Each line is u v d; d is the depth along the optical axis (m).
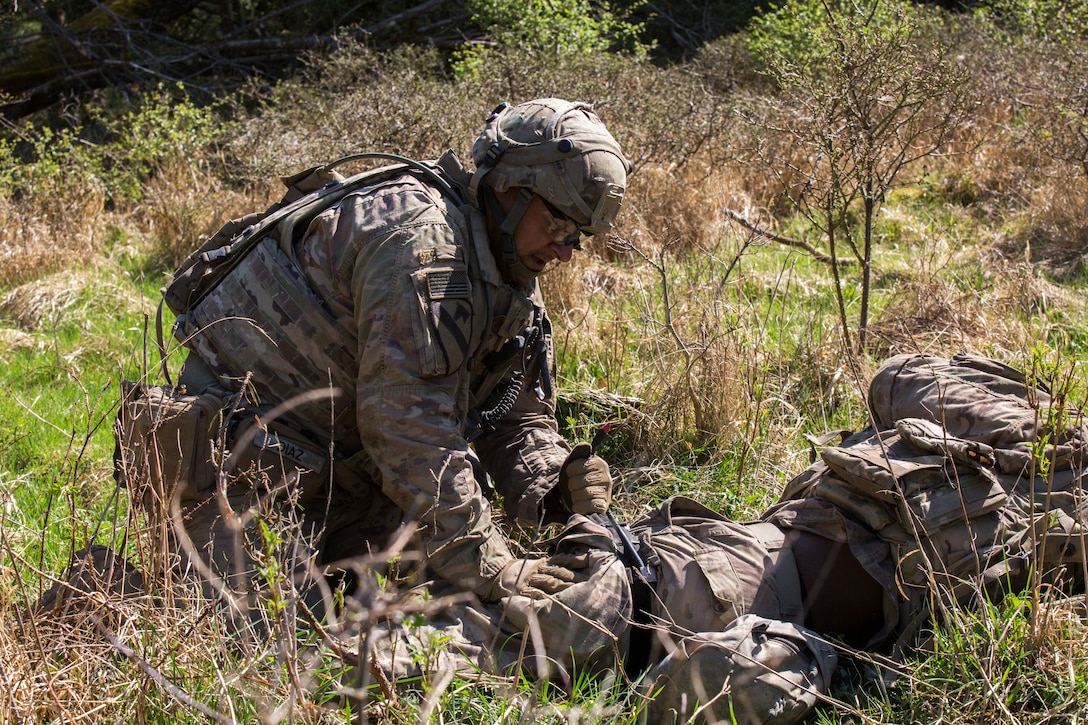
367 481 2.72
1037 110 7.37
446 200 2.48
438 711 2.12
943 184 6.79
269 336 2.53
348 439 2.64
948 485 2.40
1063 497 2.42
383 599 1.75
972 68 7.72
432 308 2.34
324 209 2.55
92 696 2.09
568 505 2.70
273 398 2.57
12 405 4.19
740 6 14.15
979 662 2.18
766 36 9.70
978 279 5.18
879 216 6.29
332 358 2.51
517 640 2.35
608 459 3.72
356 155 2.61
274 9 13.09
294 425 2.57
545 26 9.62
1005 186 6.64
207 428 2.47
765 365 3.94
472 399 2.70
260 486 2.53
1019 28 9.65
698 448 3.61
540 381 2.87
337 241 2.48
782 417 3.69
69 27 11.57
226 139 8.28
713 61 10.11
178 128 8.67
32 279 6.27
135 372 4.47
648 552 2.51
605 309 4.80
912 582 2.37
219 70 12.22
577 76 7.78
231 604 2.20
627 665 2.46
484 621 2.35
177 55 12.06
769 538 2.50
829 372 3.97
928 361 2.73
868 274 4.41
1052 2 9.29
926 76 4.49
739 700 2.12
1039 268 5.37
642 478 3.50
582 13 10.23
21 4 11.11
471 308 2.42
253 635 2.24
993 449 2.41
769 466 3.43
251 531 2.47
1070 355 4.09
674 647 2.24
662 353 4.01
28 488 3.41
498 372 2.69
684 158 7.08
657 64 13.54
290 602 1.98
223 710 2.00
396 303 2.34
